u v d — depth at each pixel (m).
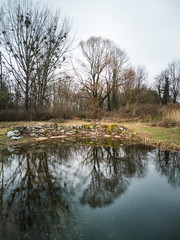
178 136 6.07
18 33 9.68
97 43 16.92
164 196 2.30
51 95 11.34
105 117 12.98
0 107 9.60
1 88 10.28
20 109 10.02
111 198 2.27
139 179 2.95
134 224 1.68
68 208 2.00
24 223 1.70
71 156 4.68
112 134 7.82
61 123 9.16
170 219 1.76
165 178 2.96
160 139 5.84
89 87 16.80
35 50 10.01
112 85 17.31
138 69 22.77
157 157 4.25
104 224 1.68
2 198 2.23
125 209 1.98
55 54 10.62
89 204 2.10
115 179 2.99
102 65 16.77
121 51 18.61
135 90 20.36
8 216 1.82
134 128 8.34
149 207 2.02
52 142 6.19
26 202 2.12
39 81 10.48
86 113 13.08
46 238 1.49
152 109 12.77
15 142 5.73
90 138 7.14
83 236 1.50
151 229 1.59
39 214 1.86
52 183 2.78
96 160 4.36
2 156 4.30
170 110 10.16
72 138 7.07
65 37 10.91
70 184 2.76
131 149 5.16
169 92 23.70
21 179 2.94
